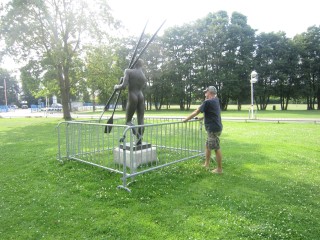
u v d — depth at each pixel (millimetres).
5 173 5652
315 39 40469
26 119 23078
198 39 40031
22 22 18469
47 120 21344
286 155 6852
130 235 3029
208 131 5289
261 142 8969
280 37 40594
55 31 19906
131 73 5852
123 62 37344
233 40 38344
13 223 3387
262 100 42000
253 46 40219
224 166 5816
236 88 37031
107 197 4113
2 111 46562
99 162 5996
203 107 5234
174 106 59188
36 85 21719
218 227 3158
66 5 20219
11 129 14438
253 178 4969
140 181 4773
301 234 2990
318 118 19297
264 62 40562
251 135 10773
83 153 6863
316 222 3258
